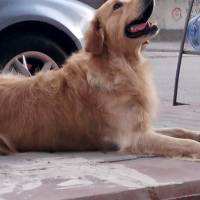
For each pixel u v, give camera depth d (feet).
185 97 12.69
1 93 6.85
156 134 6.69
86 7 9.66
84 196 4.92
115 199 5.04
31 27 8.98
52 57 9.18
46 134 6.74
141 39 6.91
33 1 8.98
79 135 6.81
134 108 6.74
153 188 5.26
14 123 6.72
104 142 6.88
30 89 6.85
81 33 9.30
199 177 5.61
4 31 8.80
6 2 8.78
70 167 5.90
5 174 5.58
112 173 5.67
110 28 6.89
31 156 6.50
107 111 6.75
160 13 38.45
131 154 6.63
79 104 6.76
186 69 19.97
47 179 5.41
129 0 6.92
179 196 5.39
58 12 9.17
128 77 6.83
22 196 4.89
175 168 5.94
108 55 6.91
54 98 6.79
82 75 6.84
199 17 10.89
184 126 8.62
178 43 35.86
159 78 16.89
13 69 8.96
